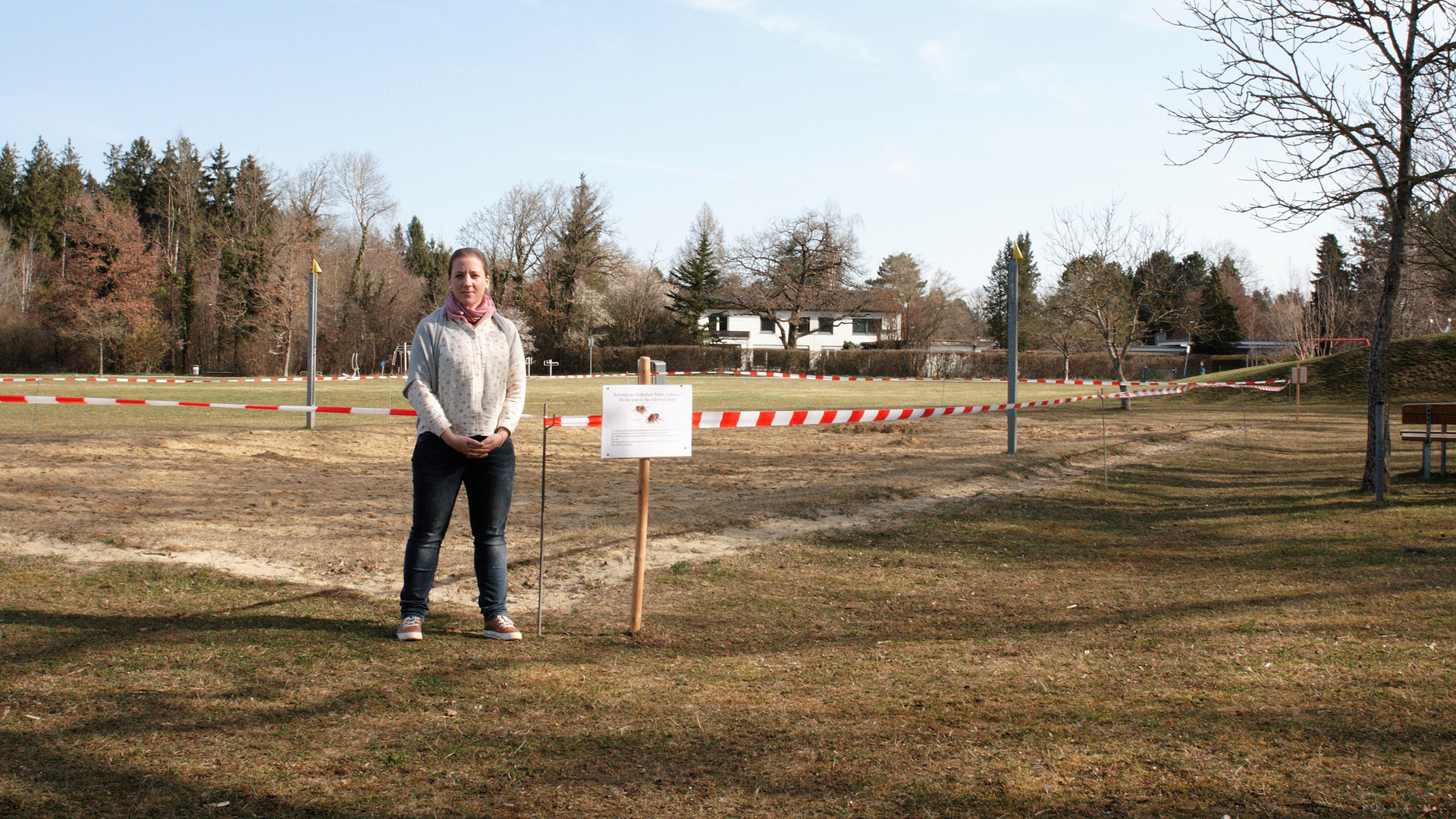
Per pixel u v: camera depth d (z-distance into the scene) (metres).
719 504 9.25
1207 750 3.34
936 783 3.09
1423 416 11.36
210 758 3.18
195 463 11.18
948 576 6.57
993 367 62.94
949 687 4.14
